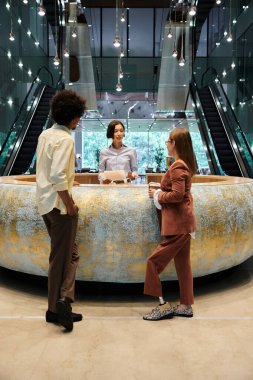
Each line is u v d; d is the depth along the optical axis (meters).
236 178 4.95
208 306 3.46
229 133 11.90
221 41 18.75
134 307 3.45
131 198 3.49
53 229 2.92
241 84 15.17
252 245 4.00
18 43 16.69
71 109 2.88
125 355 2.60
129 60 20.88
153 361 2.52
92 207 3.45
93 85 20.31
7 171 10.14
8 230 3.67
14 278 4.23
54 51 21.44
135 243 3.43
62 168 2.70
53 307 3.02
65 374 2.37
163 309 3.22
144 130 20.30
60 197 2.76
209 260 3.64
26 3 17.39
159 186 3.40
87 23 21.25
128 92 20.36
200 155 12.43
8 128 14.56
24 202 3.63
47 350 2.66
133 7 20.83
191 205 3.16
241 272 4.48
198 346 2.73
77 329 2.99
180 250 3.22
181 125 19.83
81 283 3.99
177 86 20.17
